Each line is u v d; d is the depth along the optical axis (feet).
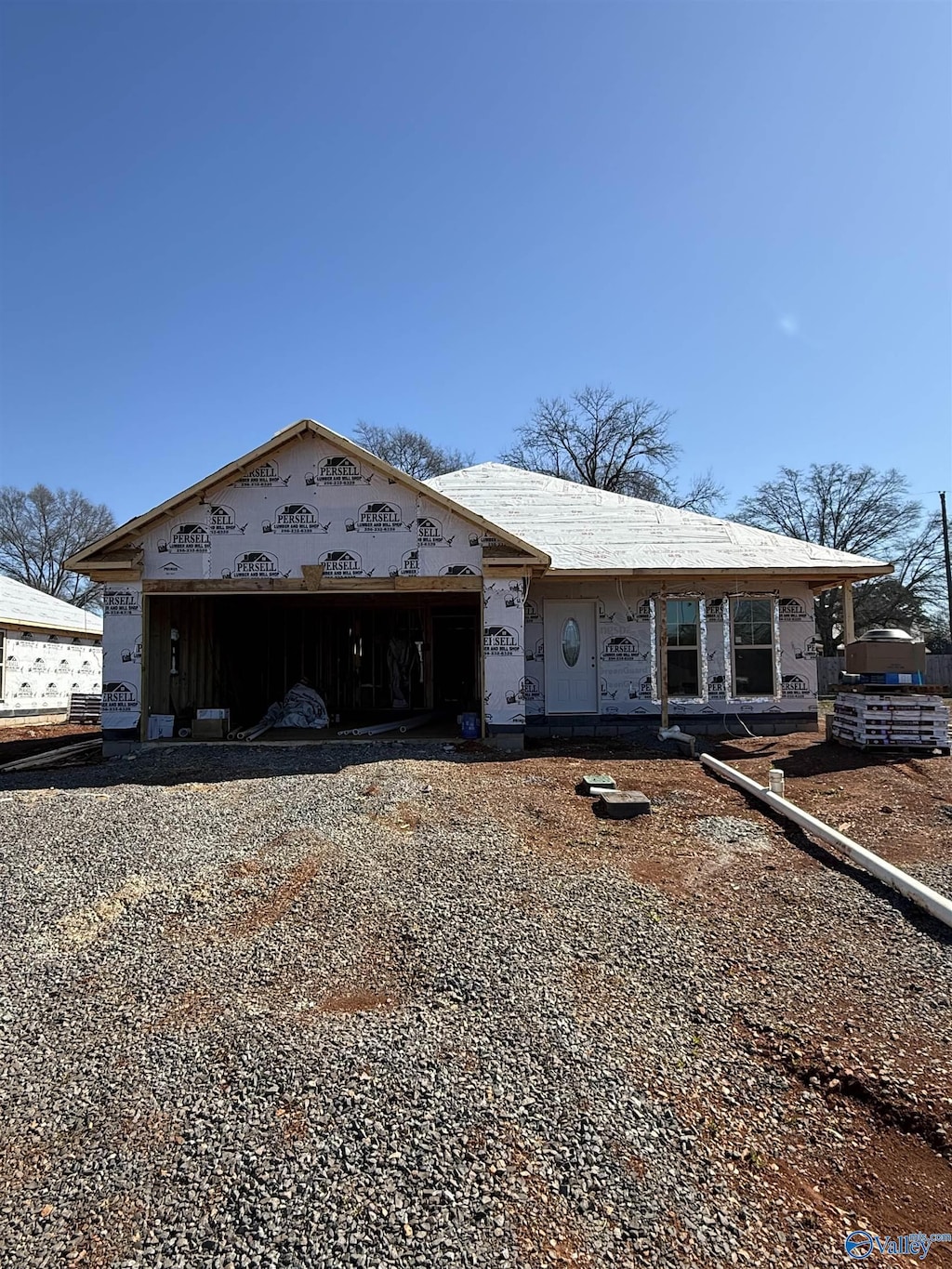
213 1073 10.56
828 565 40.63
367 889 16.75
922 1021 11.95
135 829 20.83
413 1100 9.93
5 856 18.83
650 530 45.37
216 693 47.93
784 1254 7.79
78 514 153.79
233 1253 7.76
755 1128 9.64
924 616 120.98
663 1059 10.93
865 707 33.14
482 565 36.19
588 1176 8.71
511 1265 7.57
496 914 15.51
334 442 35.83
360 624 58.65
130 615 36.35
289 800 23.95
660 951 14.08
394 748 35.06
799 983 13.06
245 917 15.53
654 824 21.67
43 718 63.98
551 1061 10.78
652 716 42.70
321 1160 8.93
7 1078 10.55
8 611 60.08
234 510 36.35
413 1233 7.95
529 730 42.32
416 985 12.86
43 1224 8.13
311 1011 12.06
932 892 15.78
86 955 14.01
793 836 20.62
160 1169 8.86
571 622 42.96
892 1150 9.35
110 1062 10.86
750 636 43.50
